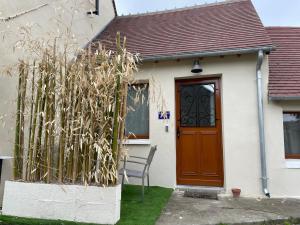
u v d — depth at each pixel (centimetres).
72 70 422
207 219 414
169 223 396
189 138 647
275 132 576
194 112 652
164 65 657
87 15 791
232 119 601
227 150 596
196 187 623
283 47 723
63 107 420
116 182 406
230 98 607
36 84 449
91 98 408
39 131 432
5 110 504
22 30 543
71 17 710
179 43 677
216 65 623
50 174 421
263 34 629
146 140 653
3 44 505
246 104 596
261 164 568
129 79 427
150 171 640
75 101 418
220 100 635
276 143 573
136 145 658
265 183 560
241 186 580
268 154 573
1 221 392
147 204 479
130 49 695
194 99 656
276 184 565
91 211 391
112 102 411
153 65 664
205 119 643
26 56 541
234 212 450
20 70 453
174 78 651
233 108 603
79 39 741
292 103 580
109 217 385
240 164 586
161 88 644
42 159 428
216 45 621
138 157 603
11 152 511
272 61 668
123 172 479
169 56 622
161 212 448
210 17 796
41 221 389
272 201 527
